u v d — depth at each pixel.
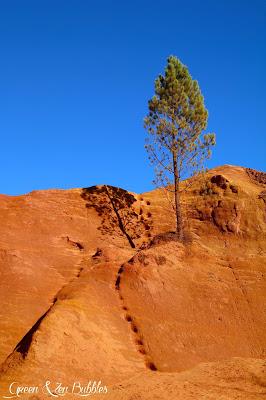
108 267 27.77
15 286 25.22
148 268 27.14
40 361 19.53
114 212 35.53
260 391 18.92
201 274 28.11
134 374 20.52
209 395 18.36
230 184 36.66
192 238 31.94
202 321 24.62
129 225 34.81
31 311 23.47
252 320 25.19
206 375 20.66
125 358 21.30
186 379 20.19
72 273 28.06
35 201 34.88
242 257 30.52
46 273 27.39
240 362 21.80
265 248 31.66
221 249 31.81
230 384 19.66
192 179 35.91
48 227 32.75
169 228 34.50
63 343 20.56
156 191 39.16
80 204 35.59
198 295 26.41
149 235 34.09
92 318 22.58
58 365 19.64
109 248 30.14
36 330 20.72
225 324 24.69
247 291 27.31
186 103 32.56
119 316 24.00
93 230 33.72
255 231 33.03
